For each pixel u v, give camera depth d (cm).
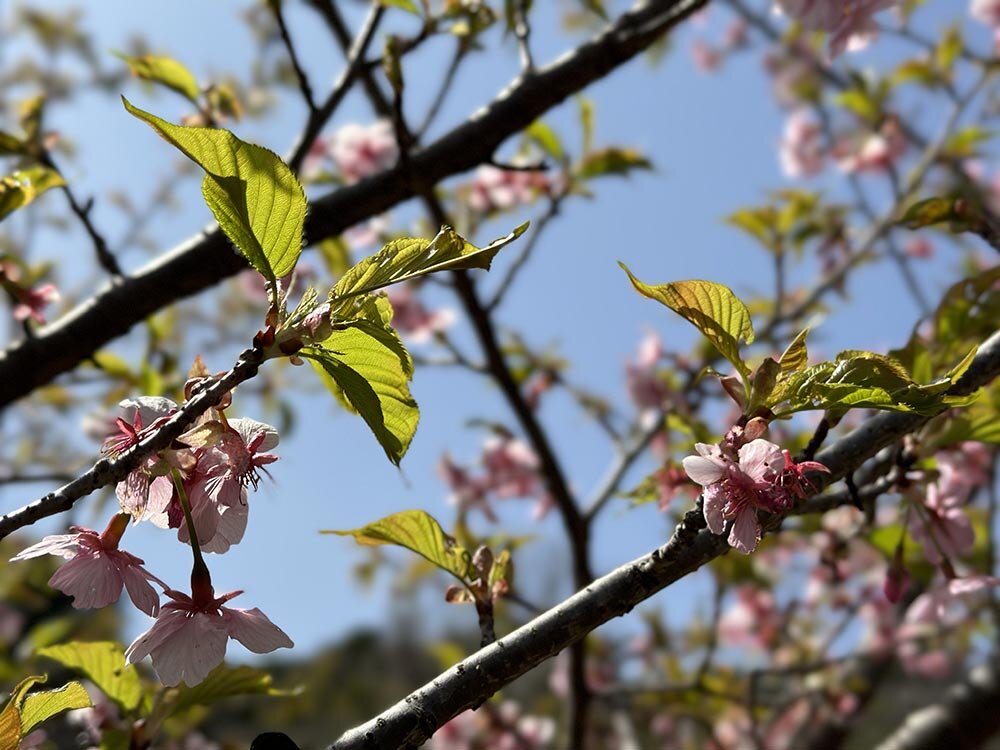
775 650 161
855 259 138
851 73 147
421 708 53
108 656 65
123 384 101
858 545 139
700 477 53
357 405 52
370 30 79
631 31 79
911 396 53
